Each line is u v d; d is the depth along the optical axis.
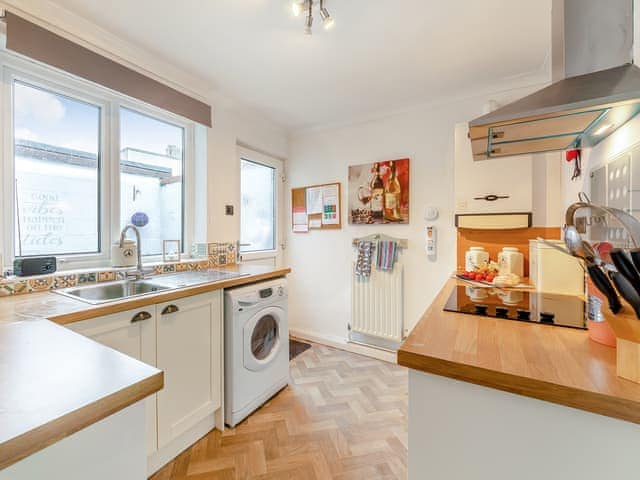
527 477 0.66
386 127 2.68
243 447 1.59
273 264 3.17
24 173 1.56
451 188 2.38
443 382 0.74
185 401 1.53
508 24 1.56
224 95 2.40
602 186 1.18
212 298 1.68
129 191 2.02
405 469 1.44
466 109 2.33
